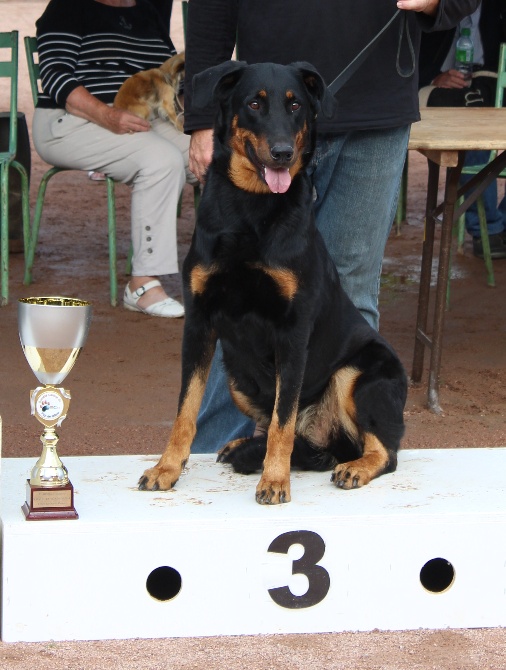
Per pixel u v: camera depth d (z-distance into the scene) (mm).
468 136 5094
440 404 5438
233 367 3631
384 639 3074
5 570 2957
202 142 3980
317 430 3771
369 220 4000
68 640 3012
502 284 7766
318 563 3090
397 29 3803
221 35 3916
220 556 3043
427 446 4848
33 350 3086
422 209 10312
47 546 2965
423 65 8219
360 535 3090
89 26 6996
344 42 3789
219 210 3363
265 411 3756
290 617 3100
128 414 5207
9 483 3387
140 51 7176
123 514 3062
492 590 3158
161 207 6762
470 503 3211
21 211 8289
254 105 3334
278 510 3129
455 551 3131
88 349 6195
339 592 3111
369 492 3322
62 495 3018
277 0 3791
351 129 3822
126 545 3000
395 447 3562
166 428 5031
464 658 2949
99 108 6680
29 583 2975
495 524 3131
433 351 5320
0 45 7090
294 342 3359
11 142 7191
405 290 7598
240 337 3492
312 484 3434
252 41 3873
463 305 7266
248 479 3461
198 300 3445
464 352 6289
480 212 7570
